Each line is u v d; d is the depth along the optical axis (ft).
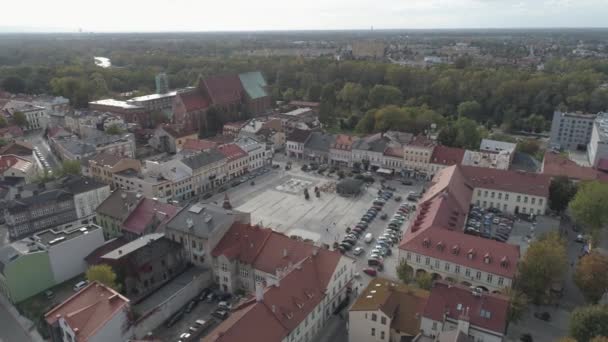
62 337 251.19
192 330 275.59
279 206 476.54
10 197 436.35
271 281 282.15
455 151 549.95
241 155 574.56
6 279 305.94
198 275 320.70
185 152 575.38
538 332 277.03
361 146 595.06
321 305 274.57
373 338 253.44
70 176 467.11
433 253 317.83
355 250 374.63
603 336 223.71
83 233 350.23
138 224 366.84
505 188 450.30
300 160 643.45
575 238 399.85
